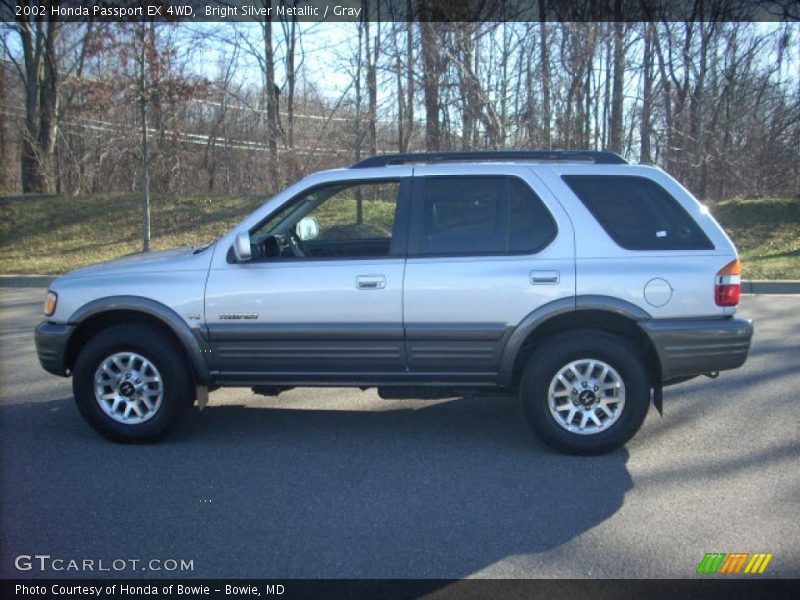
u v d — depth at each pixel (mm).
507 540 3799
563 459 4934
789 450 5043
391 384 5102
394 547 3736
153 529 3939
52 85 21016
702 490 4398
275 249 5488
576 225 4934
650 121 20062
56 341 5254
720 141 20953
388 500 4293
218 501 4293
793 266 12859
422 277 4934
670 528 3916
